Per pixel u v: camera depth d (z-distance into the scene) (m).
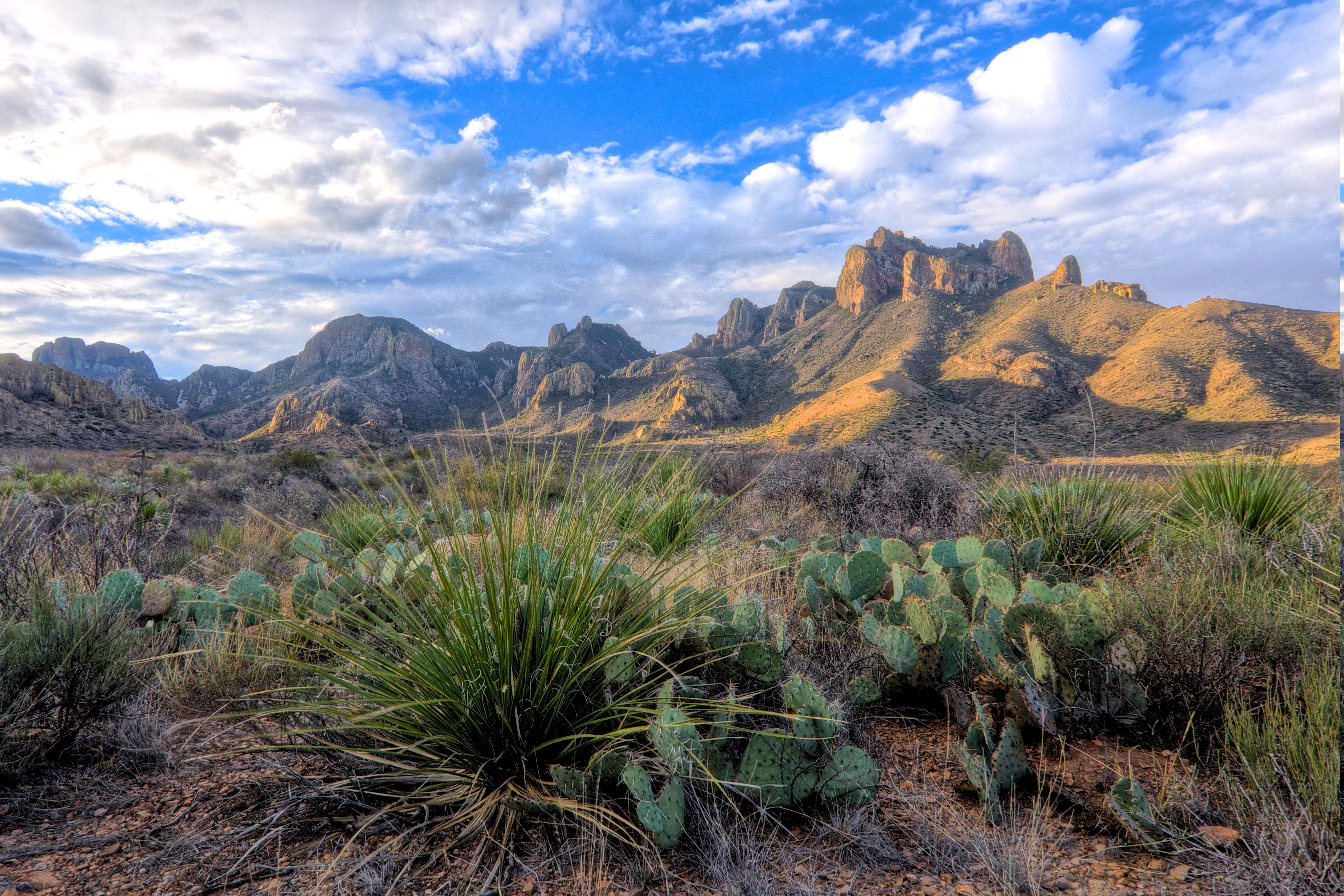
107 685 2.28
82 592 3.28
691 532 3.24
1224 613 2.24
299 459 18.12
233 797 1.95
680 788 1.69
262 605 3.07
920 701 2.46
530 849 1.70
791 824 1.80
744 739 2.06
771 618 2.83
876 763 2.08
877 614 2.78
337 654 2.12
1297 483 3.99
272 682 2.64
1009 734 1.86
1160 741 2.10
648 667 2.07
